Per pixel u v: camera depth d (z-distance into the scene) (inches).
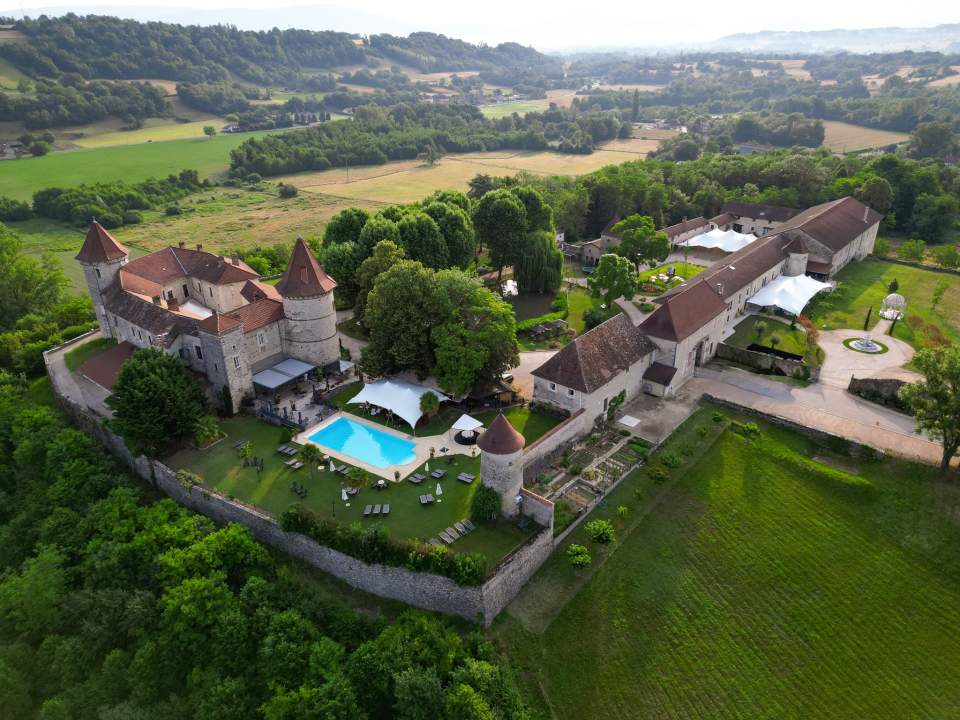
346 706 1758.1
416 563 2057.1
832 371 3336.6
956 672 1924.2
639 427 2913.4
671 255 5580.7
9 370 3720.5
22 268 4559.5
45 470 2775.6
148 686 1983.3
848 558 2269.9
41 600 2198.6
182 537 2284.7
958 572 2186.3
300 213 7337.6
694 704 1884.8
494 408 3061.0
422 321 3075.8
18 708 2046.0
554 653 2020.2
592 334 2965.1
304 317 3245.6
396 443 2797.7
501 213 4650.6
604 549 2315.5
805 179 6245.1
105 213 6879.9
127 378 2679.6
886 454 2618.1
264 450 2770.7
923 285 4574.3
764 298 4060.0
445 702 1745.8
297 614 2009.1
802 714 1849.2
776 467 2647.6
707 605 2139.5
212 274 3725.4
